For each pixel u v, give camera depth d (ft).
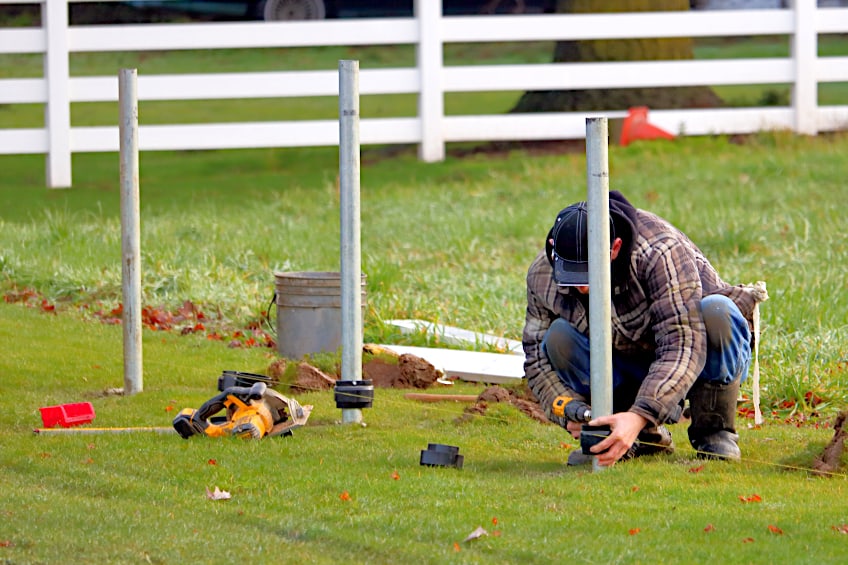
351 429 49.75
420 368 62.03
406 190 143.43
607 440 39.58
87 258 100.94
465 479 41.11
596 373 40.81
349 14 230.89
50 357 66.23
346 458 44.21
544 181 146.00
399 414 53.72
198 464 42.45
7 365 63.67
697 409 43.93
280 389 59.57
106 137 154.30
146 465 42.29
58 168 153.58
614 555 32.19
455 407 55.72
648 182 141.08
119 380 61.11
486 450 46.85
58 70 151.74
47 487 39.83
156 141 154.71
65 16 151.23
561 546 33.01
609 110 192.24
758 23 162.61
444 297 91.20
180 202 142.51
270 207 134.62
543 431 50.21
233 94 156.76
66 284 91.15
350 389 50.16
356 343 50.75
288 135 157.07
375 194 142.31
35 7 243.40
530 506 37.27
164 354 69.82
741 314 42.39
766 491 39.01
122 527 34.96
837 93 212.64
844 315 78.89
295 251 108.37
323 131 157.58
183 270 94.63
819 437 49.83
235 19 240.73
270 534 34.65
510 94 221.66
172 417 51.93
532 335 44.83
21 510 36.45
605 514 36.24
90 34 153.89
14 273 95.66
